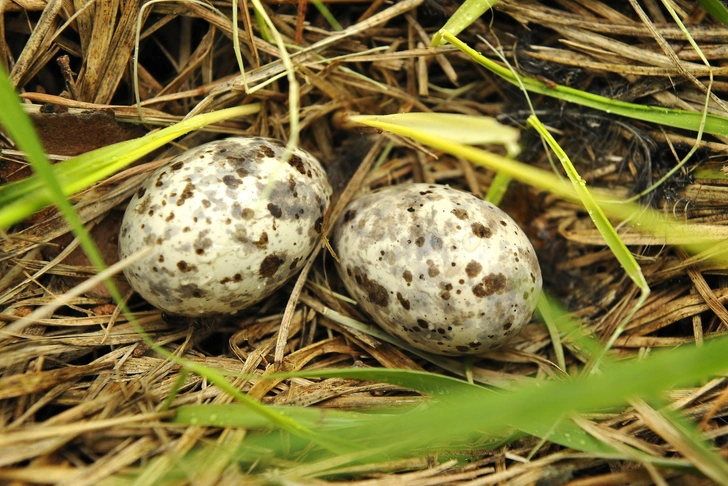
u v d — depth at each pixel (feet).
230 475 0.92
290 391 0.96
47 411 0.94
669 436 0.93
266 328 0.99
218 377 0.91
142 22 0.98
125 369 0.96
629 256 0.93
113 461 0.91
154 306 0.98
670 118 0.99
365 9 1.02
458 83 1.03
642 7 1.01
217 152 0.96
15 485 0.90
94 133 0.98
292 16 1.00
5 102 0.89
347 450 0.92
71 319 0.97
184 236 0.94
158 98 0.99
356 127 1.02
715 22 1.00
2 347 0.94
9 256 0.96
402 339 0.98
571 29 1.01
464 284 0.95
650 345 0.99
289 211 0.96
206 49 1.00
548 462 0.93
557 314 1.00
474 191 1.03
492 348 0.97
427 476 0.93
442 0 1.01
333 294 0.99
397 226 0.96
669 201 1.00
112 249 0.99
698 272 0.99
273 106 1.01
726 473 0.91
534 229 1.03
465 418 0.89
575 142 1.02
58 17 0.98
